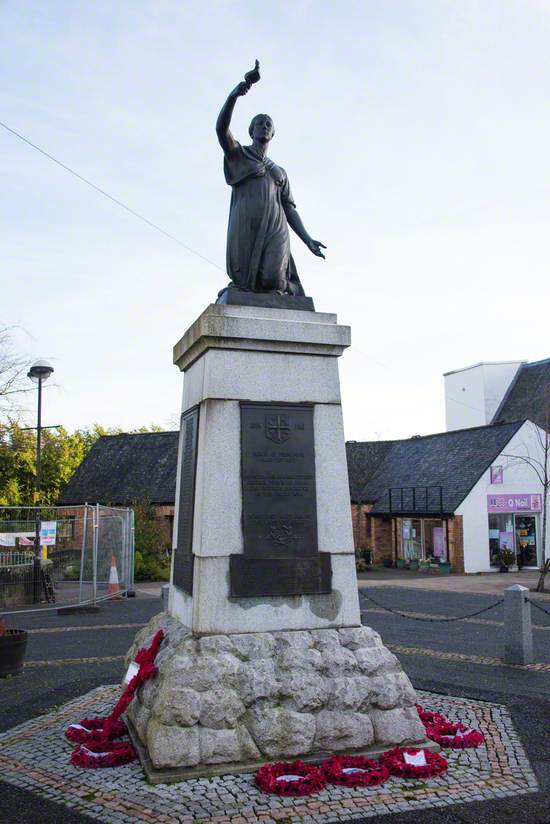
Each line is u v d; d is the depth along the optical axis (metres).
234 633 5.90
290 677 5.70
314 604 6.14
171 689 5.49
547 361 42.03
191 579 6.15
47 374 21.34
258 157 7.23
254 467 6.23
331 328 6.61
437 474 33.47
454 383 45.84
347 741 5.70
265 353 6.47
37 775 5.58
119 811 4.86
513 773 5.58
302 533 6.23
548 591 21.34
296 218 7.48
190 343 6.71
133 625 14.56
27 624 14.86
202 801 4.96
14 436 36.59
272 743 5.51
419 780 5.41
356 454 40.09
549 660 10.45
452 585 23.83
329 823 4.71
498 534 30.88
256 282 7.01
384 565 34.16
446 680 9.04
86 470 40.31
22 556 18.38
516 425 31.61
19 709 7.67
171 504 35.28
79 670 9.87
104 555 21.25
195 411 6.62
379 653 6.05
